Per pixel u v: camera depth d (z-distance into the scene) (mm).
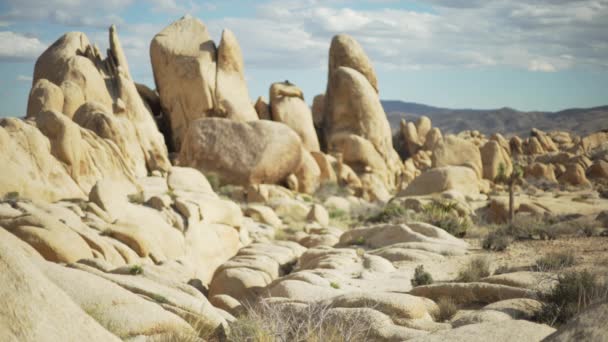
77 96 39688
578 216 26750
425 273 13211
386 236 20688
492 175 54531
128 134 37531
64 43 45969
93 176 26688
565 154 73375
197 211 21094
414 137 83312
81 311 3494
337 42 62406
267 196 37281
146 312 6203
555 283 8766
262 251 19766
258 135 43375
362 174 52938
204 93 48844
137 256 16438
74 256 13844
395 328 6609
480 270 13445
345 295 8031
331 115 59031
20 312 3055
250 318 6336
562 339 2902
